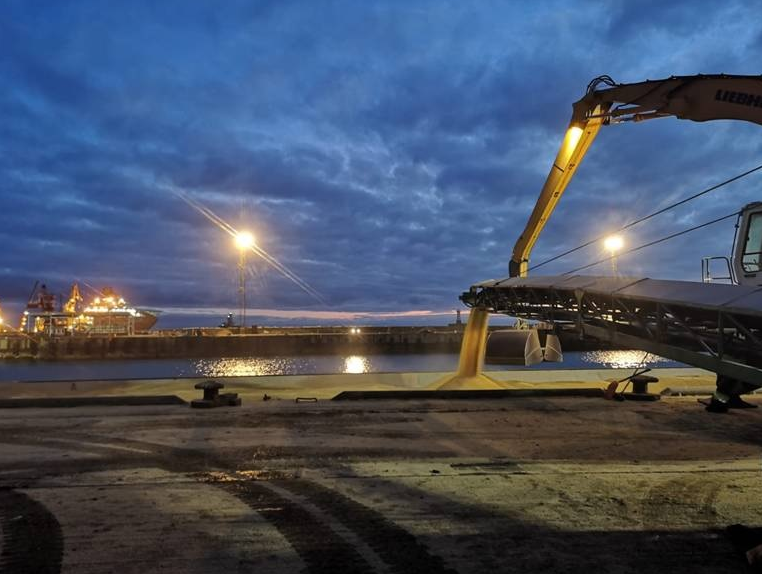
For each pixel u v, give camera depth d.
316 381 16.06
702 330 8.26
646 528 4.87
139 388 14.82
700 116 11.36
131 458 7.23
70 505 5.41
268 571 4.04
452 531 4.79
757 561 4.10
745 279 8.93
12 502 5.49
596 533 4.76
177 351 64.50
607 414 10.45
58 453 7.49
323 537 4.65
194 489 5.92
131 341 64.50
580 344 56.28
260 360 60.53
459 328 75.06
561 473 6.56
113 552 4.34
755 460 7.21
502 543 4.54
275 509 5.32
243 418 9.98
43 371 53.47
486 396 12.52
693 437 8.55
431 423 9.55
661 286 8.83
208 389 11.34
